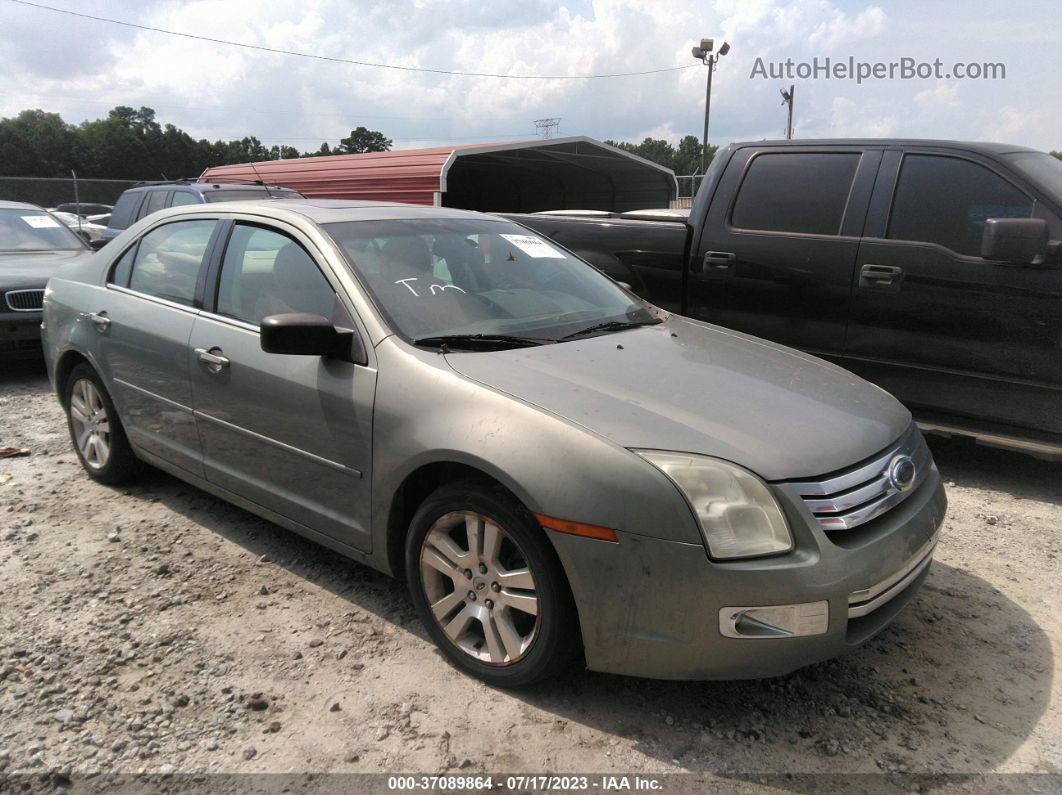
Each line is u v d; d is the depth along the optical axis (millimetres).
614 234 6148
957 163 4754
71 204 28125
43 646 3037
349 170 17828
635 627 2420
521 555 2602
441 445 2705
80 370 4586
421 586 2936
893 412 3076
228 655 2986
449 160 16047
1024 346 4438
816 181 5254
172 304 3947
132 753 2486
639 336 3477
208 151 92438
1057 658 2998
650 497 2369
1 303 7051
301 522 3367
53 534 4020
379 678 2850
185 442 3883
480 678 2818
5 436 5656
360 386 2998
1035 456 4457
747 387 2961
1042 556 3846
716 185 5691
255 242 3658
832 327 5156
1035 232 4250
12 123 83438
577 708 2691
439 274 3463
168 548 3855
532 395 2688
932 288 4719
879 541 2543
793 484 2455
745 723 2623
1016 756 2479
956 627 3213
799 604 2346
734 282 5547
